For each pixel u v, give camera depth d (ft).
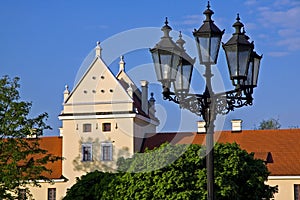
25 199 209.87
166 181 135.54
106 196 132.46
